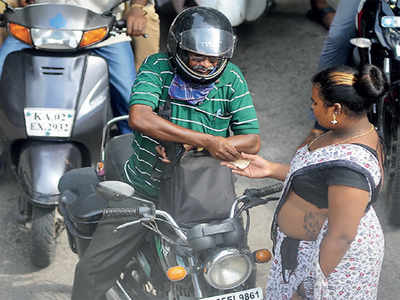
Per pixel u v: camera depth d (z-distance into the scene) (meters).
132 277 4.07
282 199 3.41
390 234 5.44
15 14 5.10
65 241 5.35
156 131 3.54
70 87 5.04
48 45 5.04
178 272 3.36
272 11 9.88
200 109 3.68
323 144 3.26
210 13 3.59
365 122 3.18
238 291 3.53
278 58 8.55
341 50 6.34
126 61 5.75
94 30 5.10
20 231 5.48
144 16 5.39
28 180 4.68
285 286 3.49
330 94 3.07
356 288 3.30
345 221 3.05
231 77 3.67
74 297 3.92
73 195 4.27
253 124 3.74
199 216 3.49
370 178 3.05
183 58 3.53
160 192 3.62
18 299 4.71
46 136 4.89
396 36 5.43
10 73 5.10
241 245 3.45
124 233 3.77
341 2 6.09
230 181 3.60
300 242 3.41
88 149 5.16
